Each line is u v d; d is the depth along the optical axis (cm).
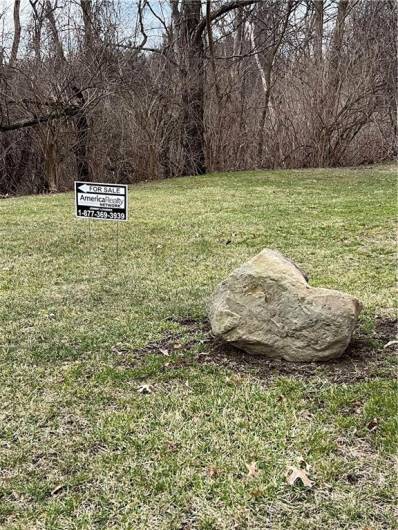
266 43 1711
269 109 1691
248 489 237
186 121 1608
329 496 232
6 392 322
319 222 810
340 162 1672
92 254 652
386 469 247
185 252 658
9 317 444
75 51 1427
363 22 1648
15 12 1467
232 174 1515
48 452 265
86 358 366
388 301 464
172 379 334
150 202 1050
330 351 345
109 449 267
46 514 225
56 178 1463
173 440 272
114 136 1556
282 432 276
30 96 1384
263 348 355
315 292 349
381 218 818
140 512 225
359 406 297
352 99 1602
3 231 787
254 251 658
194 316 441
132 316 443
